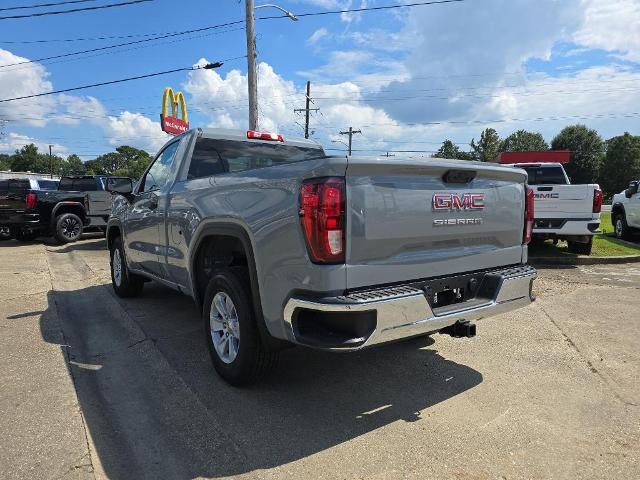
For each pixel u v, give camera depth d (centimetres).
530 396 360
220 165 488
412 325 292
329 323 283
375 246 289
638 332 513
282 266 294
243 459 274
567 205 935
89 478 250
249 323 337
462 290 345
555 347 465
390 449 286
